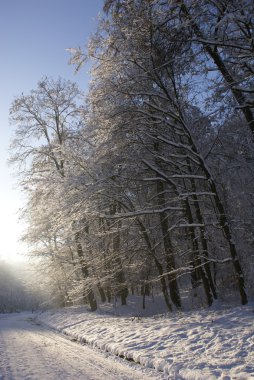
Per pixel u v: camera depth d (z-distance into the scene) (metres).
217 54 11.66
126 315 20.98
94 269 20.30
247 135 13.61
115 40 13.66
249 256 14.49
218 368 7.15
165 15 11.93
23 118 24.69
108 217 15.77
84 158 17.08
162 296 27.78
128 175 15.82
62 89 25.08
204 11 10.75
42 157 24.59
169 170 16.27
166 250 17.61
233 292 16.02
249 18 9.70
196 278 20.84
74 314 23.36
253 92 10.98
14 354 11.10
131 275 23.92
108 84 14.52
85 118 16.52
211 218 17.75
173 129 14.84
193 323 11.39
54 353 11.12
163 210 15.41
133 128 14.97
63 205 16.45
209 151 14.62
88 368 8.69
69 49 14.49
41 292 38.78
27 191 23.95
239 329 9.61
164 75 13.80
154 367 8.09
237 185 15.05
